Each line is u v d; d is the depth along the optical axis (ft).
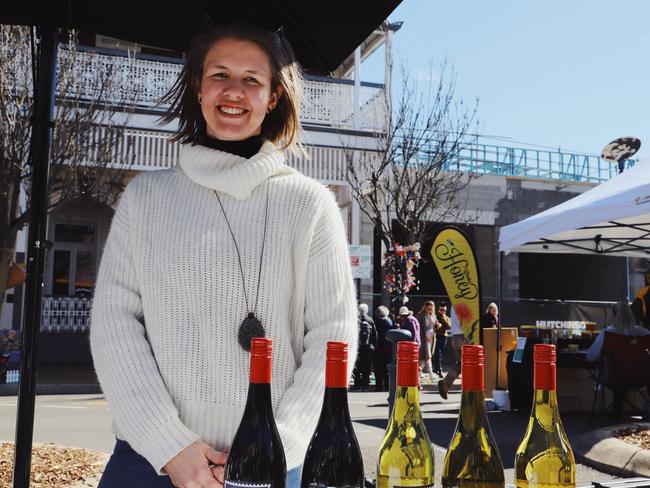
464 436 4.20
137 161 48.37
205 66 6.05
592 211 25.71
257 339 4.15
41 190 8.68
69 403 36.04
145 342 5.59
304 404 5.28
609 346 26.76
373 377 53.88
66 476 16.15
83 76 38.55
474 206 74.49
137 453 5.34
